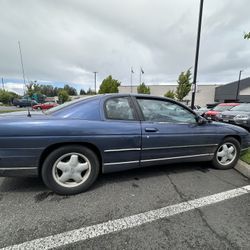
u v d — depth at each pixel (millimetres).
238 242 1818
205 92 44594
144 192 2777
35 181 3041
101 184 3002
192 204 2482
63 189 2607
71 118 2633
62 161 2596
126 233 1935
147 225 2062
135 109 2979
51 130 2424
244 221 2143
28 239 1824
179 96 26312
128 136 2795
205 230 1986
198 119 3389
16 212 2242
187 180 3203
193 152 3363
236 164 3785
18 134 2322
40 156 2430
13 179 3102
